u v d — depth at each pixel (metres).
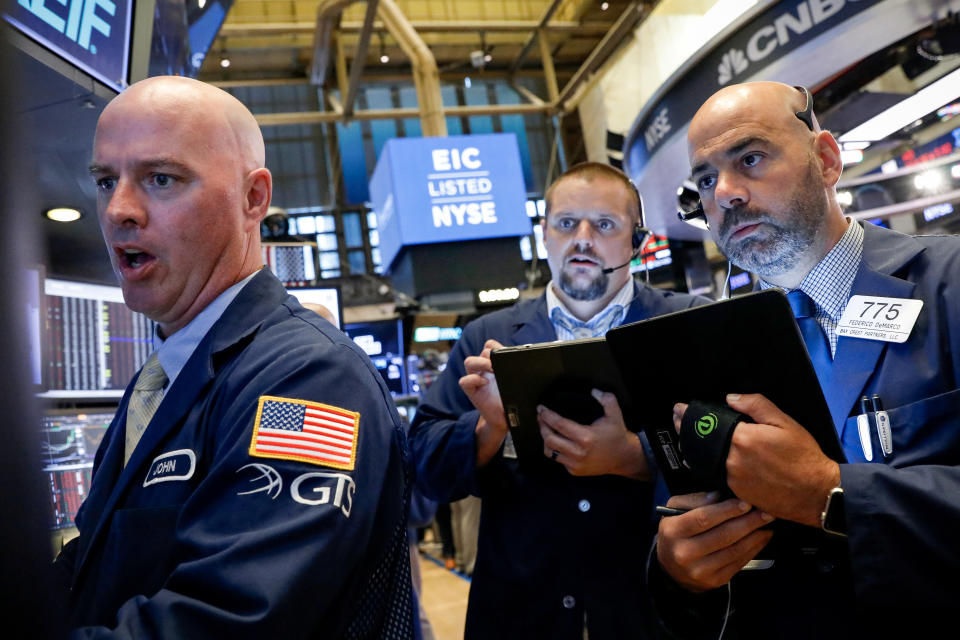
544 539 1.40
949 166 4.51
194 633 0.61
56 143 1.60
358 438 0.79
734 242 1.06
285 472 0.72
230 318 0.90
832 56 3.40
